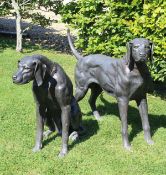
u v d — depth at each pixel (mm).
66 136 5359
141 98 5828
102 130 6113
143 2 7547
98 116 6621
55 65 5188
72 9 8891
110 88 5883
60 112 5555
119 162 5238
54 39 12203
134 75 5508
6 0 10617
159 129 6332
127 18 7789
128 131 6199
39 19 10914
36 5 11797
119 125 6344
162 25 7012
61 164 5121
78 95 6297
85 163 5184
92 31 8156
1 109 6672
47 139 5773
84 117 6609
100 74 5984
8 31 12328
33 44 11352
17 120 6309
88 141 5762
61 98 5195
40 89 5148
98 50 8078
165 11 7047
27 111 6680
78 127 5832
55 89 5152
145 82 5602
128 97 5645
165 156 5488
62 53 10680
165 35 7199
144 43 5219
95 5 8195
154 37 7203
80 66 6219
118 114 6852
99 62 5992
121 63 5613
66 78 5254
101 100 7418
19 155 5285
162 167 5176
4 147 5488
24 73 4867
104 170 5055
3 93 7473
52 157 5293
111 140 5855
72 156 5312
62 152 5355
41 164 5105
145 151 5598
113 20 7781
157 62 7258
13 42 11266
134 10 7691
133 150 5594
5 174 4879
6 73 8562
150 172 5074
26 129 6023
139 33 7422
